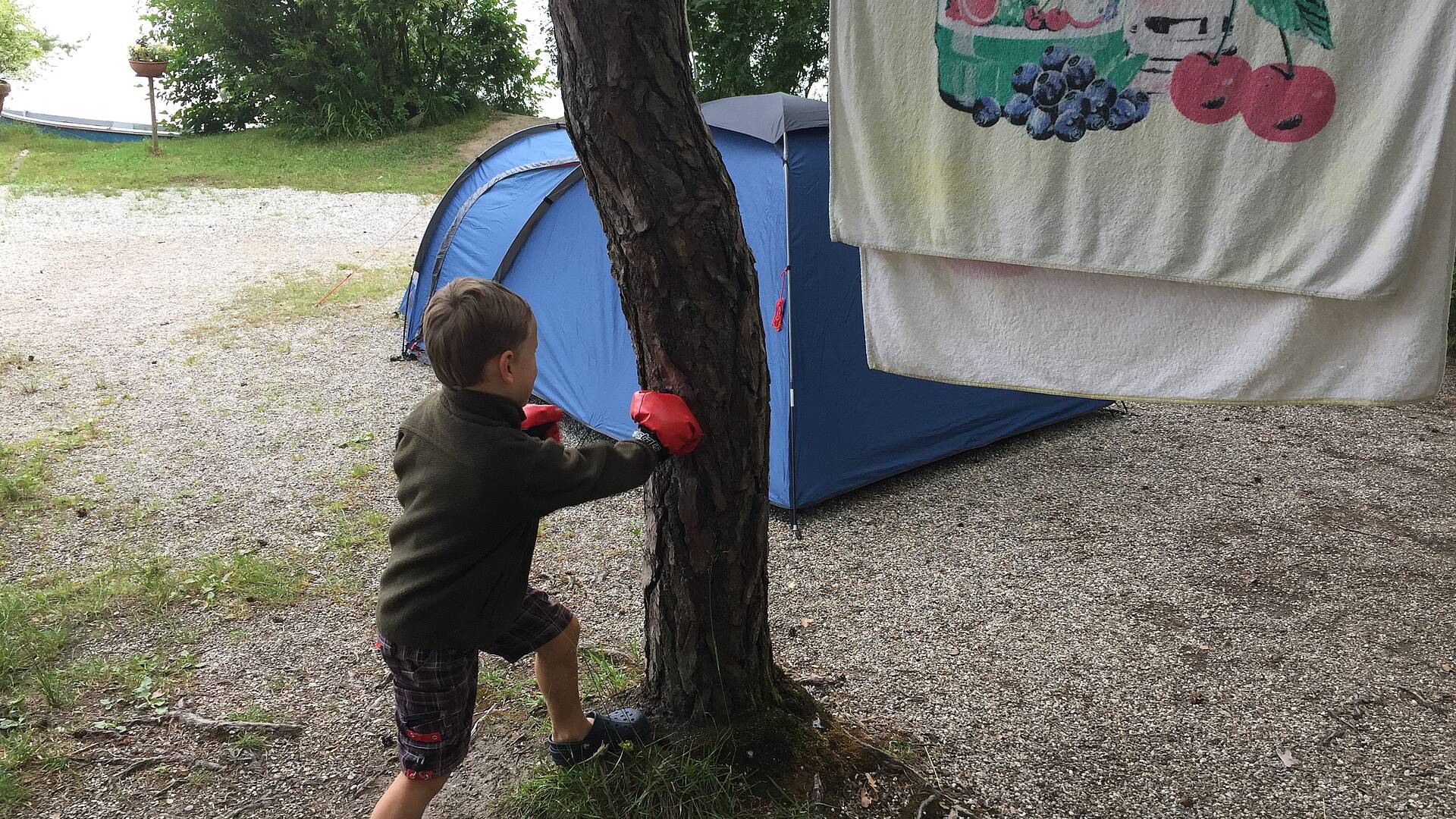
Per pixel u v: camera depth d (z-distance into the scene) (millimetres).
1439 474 4883
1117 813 2492
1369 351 1852
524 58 20484
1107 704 2973
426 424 1940
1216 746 2770
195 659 3166
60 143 17984
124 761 2641
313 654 3215
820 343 4375
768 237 4363
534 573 3832
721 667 2422
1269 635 3383
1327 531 4230
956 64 2045
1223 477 4871
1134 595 3678
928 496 4668
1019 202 2066
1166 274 1954
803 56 13062
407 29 18766
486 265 5949
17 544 3963
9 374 6172
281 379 6266
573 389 5453
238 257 9992
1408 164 1684
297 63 17906
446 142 18156
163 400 5816
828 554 4047
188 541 4047
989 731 2830
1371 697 3006
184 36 18781
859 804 2406
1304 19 1720
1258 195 1840
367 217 12492
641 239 2002
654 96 1924
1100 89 1933
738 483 2215
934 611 3568
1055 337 2164
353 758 2676
